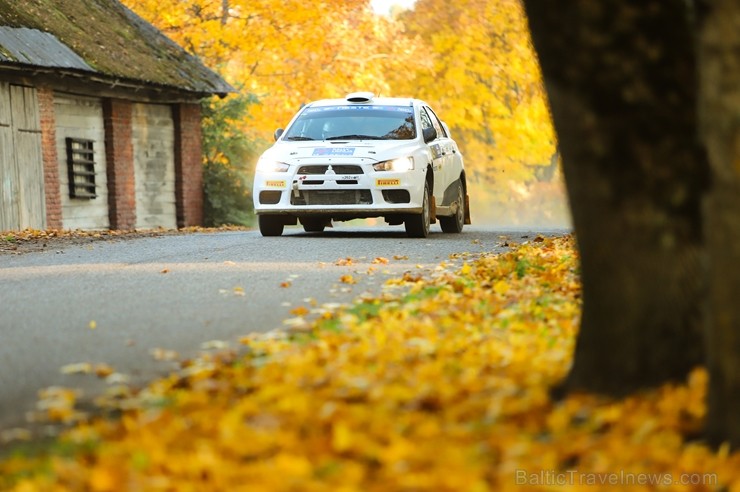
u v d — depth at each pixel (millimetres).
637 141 7957
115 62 41281
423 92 73875
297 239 25453
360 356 10352
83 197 41125
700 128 7273
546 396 8516
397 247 22969
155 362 10906
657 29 7777
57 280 17672
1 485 7199
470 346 10867
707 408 7438
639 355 8211
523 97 75375
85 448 7906
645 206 8047
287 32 59875
